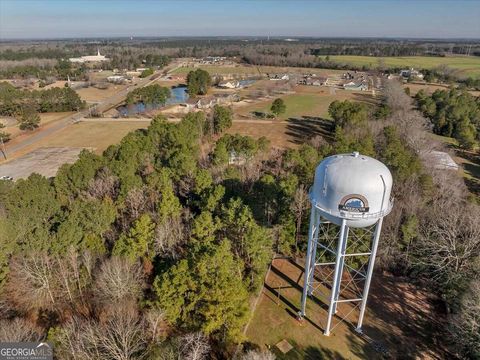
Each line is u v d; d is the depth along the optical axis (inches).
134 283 1222.9
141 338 1013.8
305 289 1172.5
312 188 1059.9
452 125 3339.1
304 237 1592.0
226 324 1086.4
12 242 1318.9
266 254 1341.0
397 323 1208.2
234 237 1384.1
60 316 1223.5
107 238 1557.6
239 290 1085.1
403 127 2691.9
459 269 1283.2
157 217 1549.0
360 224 942.4
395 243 1446.9
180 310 1136.2
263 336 1150.3
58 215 1535.4
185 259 1178.0
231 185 1769.2
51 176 2460.6
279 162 2213.3
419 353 1096.8
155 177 1806.1
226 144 2399.1
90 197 1708.9
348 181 901.8
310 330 1174.3
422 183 1722.4
